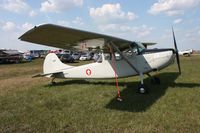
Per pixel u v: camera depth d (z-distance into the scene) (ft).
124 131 11.91
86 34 17.61
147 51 23.88
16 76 42.42
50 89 25.17
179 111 14.76
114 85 26.16
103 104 17.53
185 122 12.65
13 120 14.40
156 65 23.29
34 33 16.15
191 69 42.86
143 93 20.85
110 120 13.70
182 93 20.06
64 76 28.73
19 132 12.46
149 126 12.33
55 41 19.54
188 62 66.28
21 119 14.57
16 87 27.84
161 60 23.12
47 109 16.74
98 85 26.48
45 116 15.03
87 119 14.08
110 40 20.53
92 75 26.78
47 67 29.73
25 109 16.96
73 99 19.63
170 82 26.78
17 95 22.33
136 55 23.75
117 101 18.35
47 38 18.03
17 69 60.64
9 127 13.21
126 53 24.16
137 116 14.21
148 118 13.70
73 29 16.07
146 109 15.60
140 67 23.67
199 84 24.70
